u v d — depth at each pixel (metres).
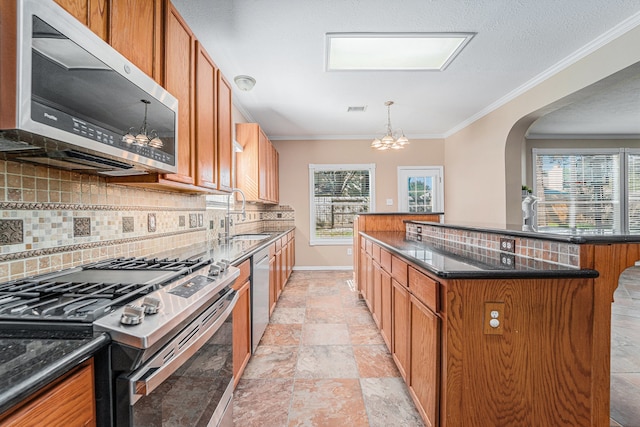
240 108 3.98
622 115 4.65
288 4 2.03
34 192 1.15
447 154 5.41
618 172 5.80
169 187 1.83
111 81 1.04
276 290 3.34
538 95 3.22
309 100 3.79
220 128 2.27
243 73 3.03
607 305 1.19
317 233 5.54
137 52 1.32
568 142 5.82
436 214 3.74
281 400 1.75
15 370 0.54
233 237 3.41
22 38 0.73
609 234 1.29
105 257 1.53
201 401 1.09
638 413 1.57
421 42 2.53
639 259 1.20
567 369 1.20
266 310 2.71
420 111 4.25
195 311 0.98
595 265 1.19
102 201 1.51
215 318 1.17
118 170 1.36
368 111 4.23
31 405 0.53
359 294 3.83
